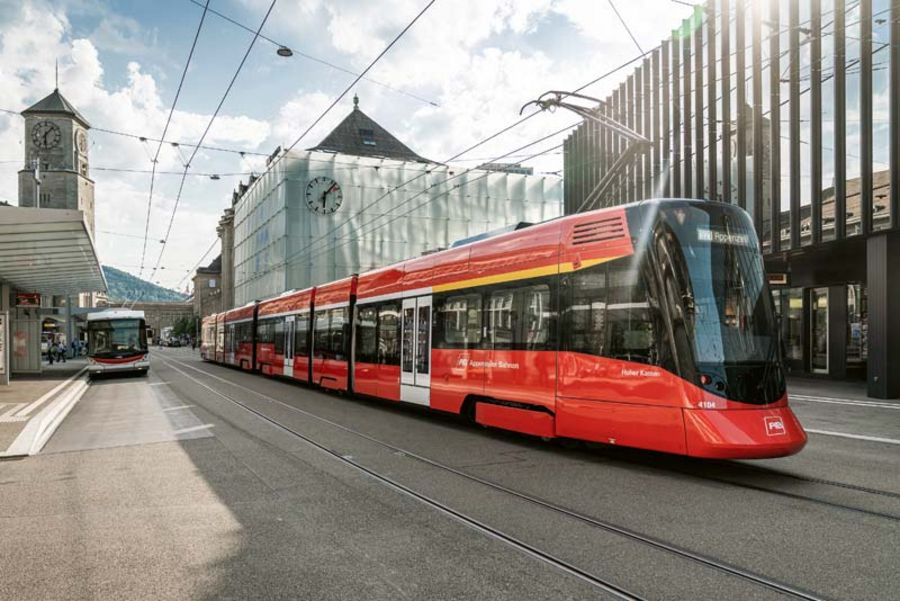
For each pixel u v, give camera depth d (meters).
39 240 17.80
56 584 4.48
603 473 7.84
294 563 4.82
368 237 48.69
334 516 6.05
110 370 26.95
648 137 27.88
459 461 8.64
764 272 8.14
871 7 17.83
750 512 6.09
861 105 18.11
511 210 52.97
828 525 5.66
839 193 18.92
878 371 17.56
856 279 22.86
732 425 7.19
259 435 10.98
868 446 9.95
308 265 46.97
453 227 51.12
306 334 20.70
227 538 5.43
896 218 17.06
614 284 8.38
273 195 50.09
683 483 7.30
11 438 10.69
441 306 12.27
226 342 36.09
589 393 8.54
